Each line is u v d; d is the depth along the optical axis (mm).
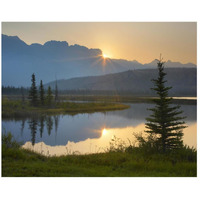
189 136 32500
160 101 16094
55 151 24375
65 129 44062
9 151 11727
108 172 10133
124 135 35969
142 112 83125
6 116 63500
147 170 10750
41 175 9109
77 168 10344
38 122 54625
